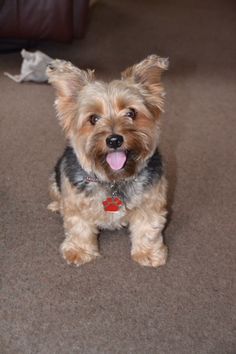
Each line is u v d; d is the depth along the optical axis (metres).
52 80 0.91
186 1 2.60
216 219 1.09
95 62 1.75
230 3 2.59
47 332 0.87
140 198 0.93
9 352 0.84
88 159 0.92
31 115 1.41
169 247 1.02
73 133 0.93
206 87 1.60
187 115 1.44
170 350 0.85
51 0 1.54
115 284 0.95
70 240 1.00
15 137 1.31
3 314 0.89
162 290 0.94
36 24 1.58
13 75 1.61
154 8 2.45
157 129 0.95
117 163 0.90
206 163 1.25
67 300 0.92
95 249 1.00
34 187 1.15
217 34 2.11
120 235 1.05
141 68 0.92
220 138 1.35
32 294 0.93
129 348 0.85
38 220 1.07
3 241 1.02
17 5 1.55
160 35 2.07
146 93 0.93
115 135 0.87
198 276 0.97
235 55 1.88
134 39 2.00
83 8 1.69
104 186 0.93
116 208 0.93
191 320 0.89
